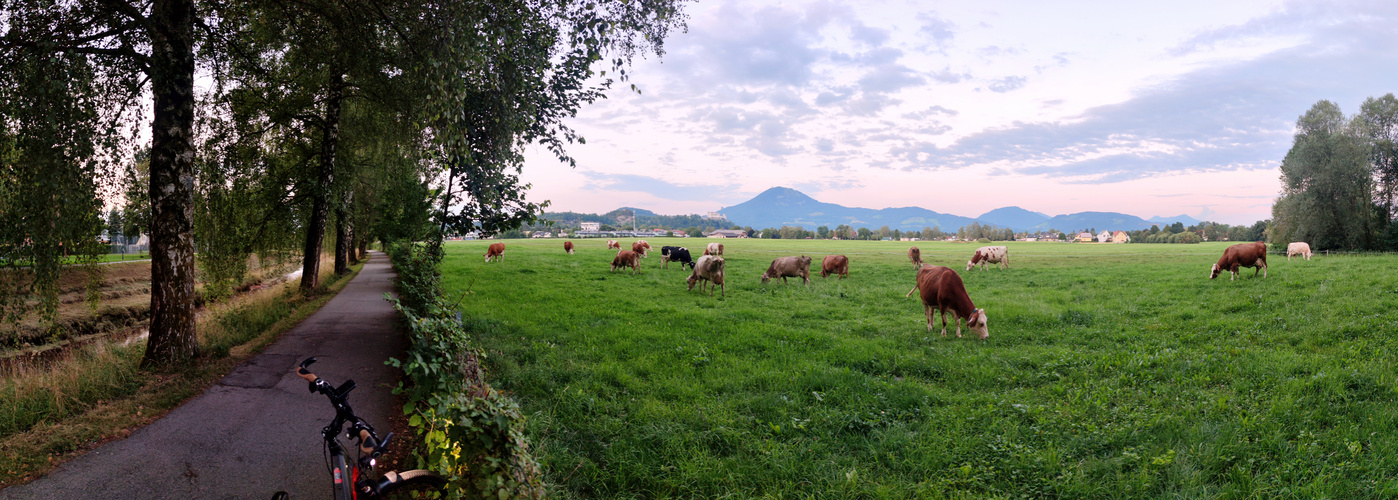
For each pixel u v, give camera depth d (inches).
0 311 356.5
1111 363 408.5
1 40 312.3
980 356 438.9
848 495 213.0
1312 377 335.3
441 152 652.1
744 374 374.9
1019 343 498.6
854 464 238.5
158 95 354.9
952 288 517.0
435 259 661.3
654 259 1636.3
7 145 323.3
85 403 283.3
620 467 227.9
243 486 209.0
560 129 692.7
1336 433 261.1
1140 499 211.2
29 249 340.2
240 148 683.4
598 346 453.1
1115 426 283.0
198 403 297.0
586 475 222.8
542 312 624.7
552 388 333.1
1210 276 863.7
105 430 254.5
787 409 307.3
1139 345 466.6
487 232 709.9
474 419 150.6
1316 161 1710.1
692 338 491.8
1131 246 3299.7
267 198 759.1
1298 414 281.4
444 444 150.2
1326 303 555.2
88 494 200.5
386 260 1932.8
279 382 337.1
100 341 439.5
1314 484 212.8
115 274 987.3
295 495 203.0
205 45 471.2
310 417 279.1
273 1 453.1
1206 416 291.3
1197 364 387.5
